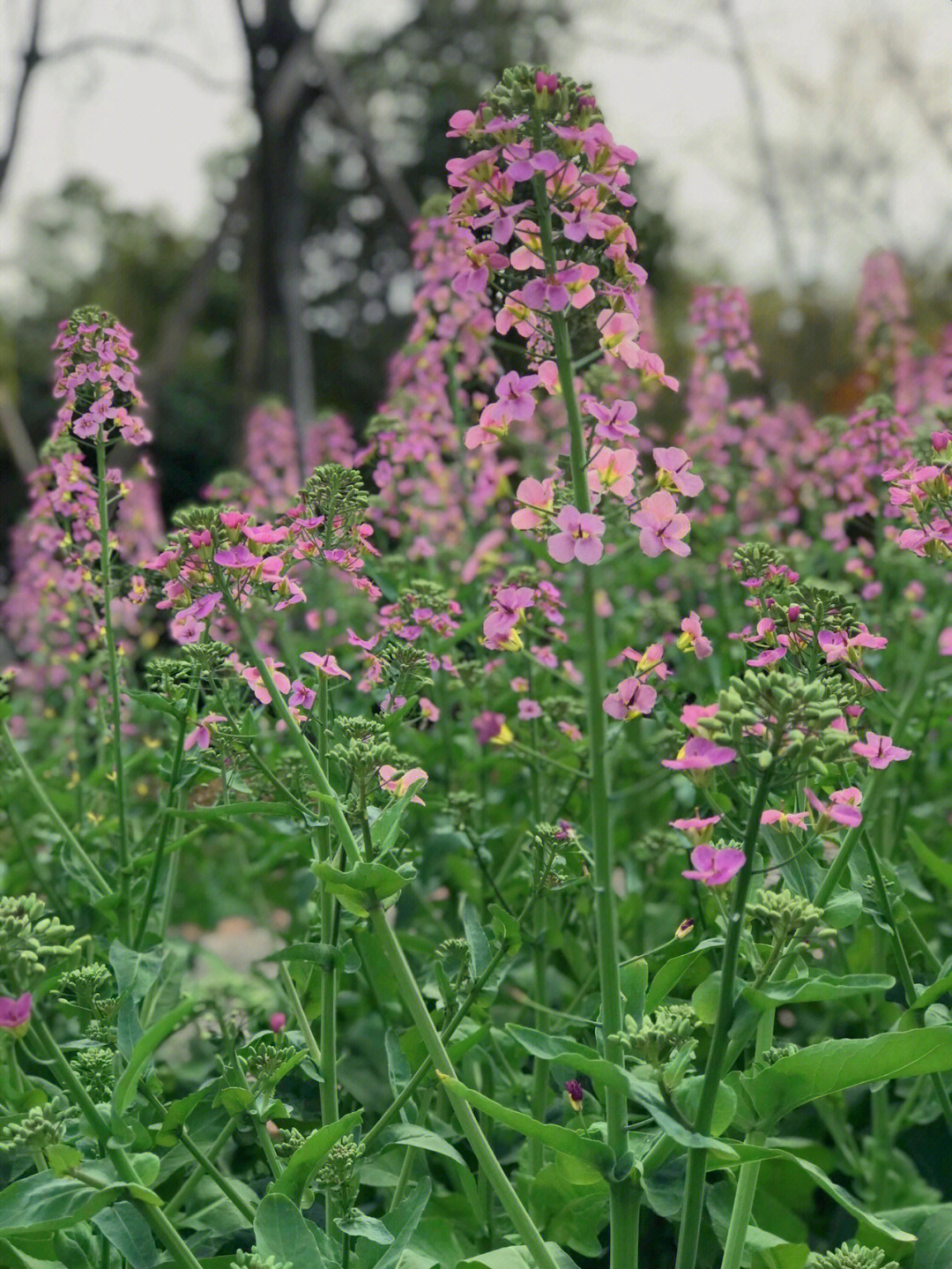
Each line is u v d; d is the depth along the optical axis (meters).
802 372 19.66
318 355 32.81
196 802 3.39
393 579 4.23
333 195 32.06
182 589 2.21
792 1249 2.34
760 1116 2.04
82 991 2.54
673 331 21.95
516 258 1.96
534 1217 2.70
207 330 33.25
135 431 3.08
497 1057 3.29
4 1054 2.43
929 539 2.38
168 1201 2.83
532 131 1.91
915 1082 3.17
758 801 1.77
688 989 3.13
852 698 2.28
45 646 5.07
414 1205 2.18
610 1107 1.94
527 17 22.06
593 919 3.50
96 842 3.92
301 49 14.33
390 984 3.20
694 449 5.41
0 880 3.93
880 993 3.21
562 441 5.05
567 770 2.32
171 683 2.93
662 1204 2.38
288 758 3.08
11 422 14.95
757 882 2.26
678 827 1.90
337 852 2.39
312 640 4.87
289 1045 2.62
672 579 5.43
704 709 1.82
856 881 2.53
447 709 3.99
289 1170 2.15
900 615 4.51
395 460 4.50
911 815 4.00
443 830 3.76
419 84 28.48
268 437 6.23
